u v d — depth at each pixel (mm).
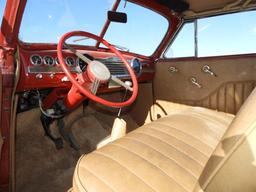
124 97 2967
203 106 2635
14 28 1589
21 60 1668
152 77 2926
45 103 2033
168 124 1656
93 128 2666
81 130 2600
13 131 1703
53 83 1821
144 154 1285
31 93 1977
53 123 2387
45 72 1762
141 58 2828
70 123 2539
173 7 2551
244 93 2381
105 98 2873
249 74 2336
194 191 818
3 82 1547
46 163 2219
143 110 3068
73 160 2336
